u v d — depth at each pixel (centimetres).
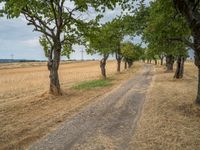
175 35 1769
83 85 3222
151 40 1980
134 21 2125
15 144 986
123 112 1536
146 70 7194
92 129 1172
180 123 1240
